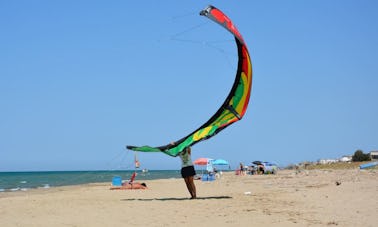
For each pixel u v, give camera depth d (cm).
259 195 1641
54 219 1082
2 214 1196
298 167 7256
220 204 1338
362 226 909
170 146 1538
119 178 2817
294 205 1270
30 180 6412
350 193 1505
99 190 2314
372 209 1122
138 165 2423
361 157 8156
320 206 1220
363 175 3203
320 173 4047
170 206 1302
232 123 1523
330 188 1766
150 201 1486
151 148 1529
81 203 1448
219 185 2525
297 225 937
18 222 1049
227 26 1295
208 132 1523
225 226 947
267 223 970
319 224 942
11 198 1772
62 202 1498
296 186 2148
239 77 1495
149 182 3547
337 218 1008
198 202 1410
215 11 1263
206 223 985
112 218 1077
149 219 1052
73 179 6688
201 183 2862
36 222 1043
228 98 1548
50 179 6838
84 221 1039
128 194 1912
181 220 1030
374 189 1617
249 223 976
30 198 1730
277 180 2925
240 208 1227
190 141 1531
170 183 3278
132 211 1197
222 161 3909
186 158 1554
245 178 3506
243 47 1388
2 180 6531
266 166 4766
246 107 1515
